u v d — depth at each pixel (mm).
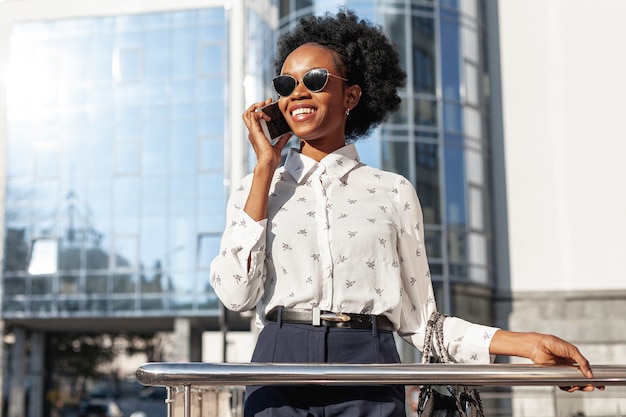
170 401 2459
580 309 23281
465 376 2402
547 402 19422
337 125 2842
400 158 22359
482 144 23562
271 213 2713
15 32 32000
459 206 22734
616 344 22266
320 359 2535
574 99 24016
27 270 30938
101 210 30875
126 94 31266
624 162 23594
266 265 2666
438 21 23062
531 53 24344
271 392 2547
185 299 29859
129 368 71000
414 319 2814
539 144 24031
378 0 22547
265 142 2707
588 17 24172
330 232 2654
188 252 30172
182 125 30766
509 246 23828
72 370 45000
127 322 32406
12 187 31375
